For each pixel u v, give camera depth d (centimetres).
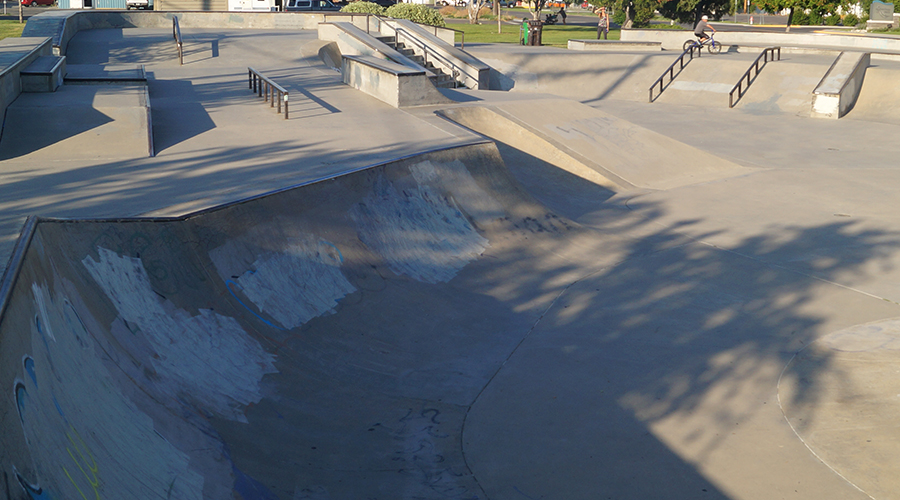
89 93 1164
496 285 902
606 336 776
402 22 2425
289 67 1844
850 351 729
